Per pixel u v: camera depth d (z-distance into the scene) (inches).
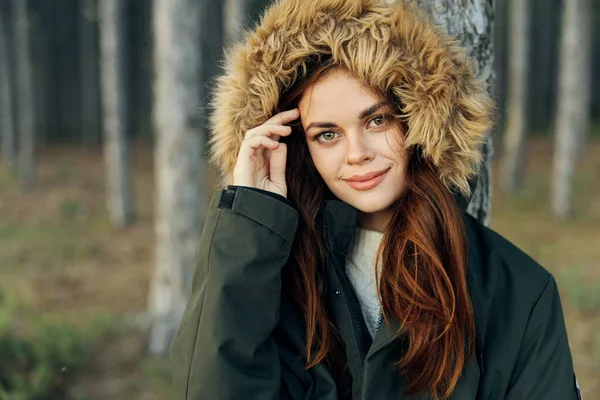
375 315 57.4
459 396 51.6
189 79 182.9
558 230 346.9
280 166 53.6
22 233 364.2
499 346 52.6
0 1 527.5
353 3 47.6
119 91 384.5
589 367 178.7
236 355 49.9
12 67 697.6
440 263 49.5
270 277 50.4
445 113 47.6
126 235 370.6
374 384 51.9
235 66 52.4
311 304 53.4
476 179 54.6
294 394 54.6
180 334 52.3
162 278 192.4
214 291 49.9
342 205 54.1
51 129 904.3
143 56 892.0
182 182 186.2
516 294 53.7
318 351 54.2
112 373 181.9
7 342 170.1
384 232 53.4
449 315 49.9
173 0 181.5
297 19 48.6
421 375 51.3
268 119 52.6
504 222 369.4
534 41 922.7
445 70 47.5
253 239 50.0
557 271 269.9
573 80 367.2
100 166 619.2
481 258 55.6
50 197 461.1
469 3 62.2
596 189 450.6
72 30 898.7
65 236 361.1
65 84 930.1
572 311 222.1
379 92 47.9
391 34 47.1
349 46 46.8
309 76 49.8
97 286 270.4
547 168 573.6
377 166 49.3
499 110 62.1
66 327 202.1
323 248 55.1
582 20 369.7
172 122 184.4
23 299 242.7
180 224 188.5
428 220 50.2
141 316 224.7
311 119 49.6
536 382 52.3
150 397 169.9
